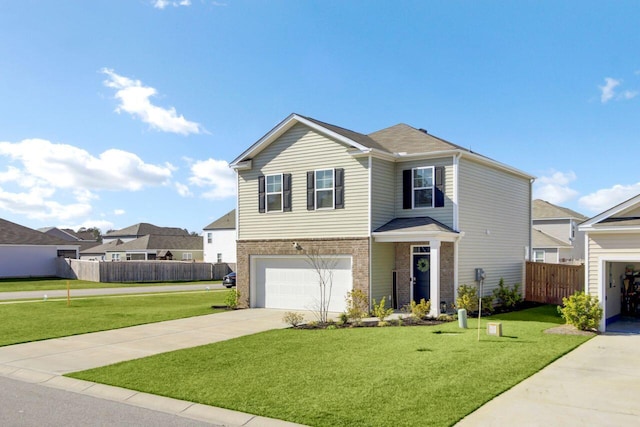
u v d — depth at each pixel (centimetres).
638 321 1623
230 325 1636
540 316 1800
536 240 4291
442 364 1016
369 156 1891
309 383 897
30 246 4753
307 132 2050
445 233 1773
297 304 2064
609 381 912
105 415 768
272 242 2112
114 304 2405
